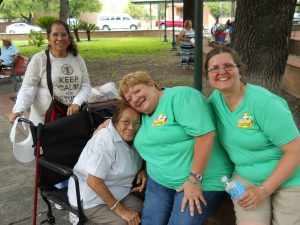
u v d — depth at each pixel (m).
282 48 4.36
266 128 2.24
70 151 3.16
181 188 2.56
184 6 17.39
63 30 3.50
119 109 2.72
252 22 4.30
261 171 2.34
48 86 3.57
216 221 2.83
